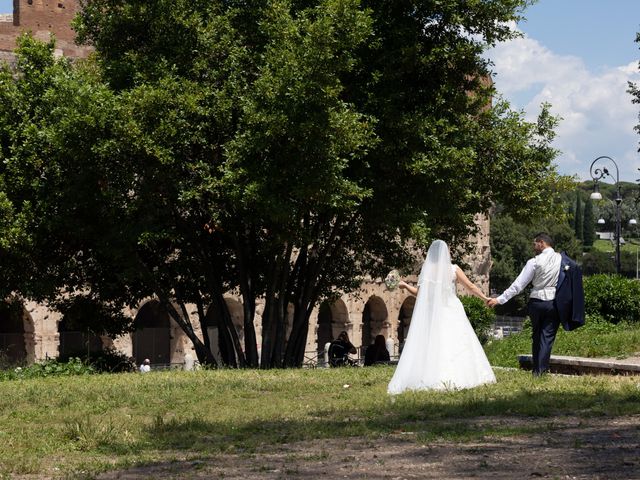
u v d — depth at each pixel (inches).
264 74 903.7
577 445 314.3
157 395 543.5
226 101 935.7
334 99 891.4
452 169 980.6
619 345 899.4
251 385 586.6
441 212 1031.6
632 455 294.2
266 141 885.8
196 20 972.6
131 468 311.3
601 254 5570.9
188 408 480.1
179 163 948.6
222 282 1184.2
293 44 893.2
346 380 610.5
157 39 990.4
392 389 510.0
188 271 1133.7
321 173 885.2
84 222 1000.9
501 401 436.1
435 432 357.7
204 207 1020.5
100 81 1034.1
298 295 1165.7
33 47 1072.2
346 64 892.6
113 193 942.4
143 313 2161.7
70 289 1125.7
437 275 518.3
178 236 968.9
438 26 1018.1
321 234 1133.1
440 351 511.2
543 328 563.2
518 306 4338.1
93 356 1120.2
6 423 448.1
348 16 884.0
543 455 298.8
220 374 700.0
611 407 412.8
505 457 298.2
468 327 521.7
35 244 1002.7
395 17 989.8
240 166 913.5
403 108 997.8
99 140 914.1
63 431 395.2
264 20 936.3
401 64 973.8
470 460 294.5
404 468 287.1
